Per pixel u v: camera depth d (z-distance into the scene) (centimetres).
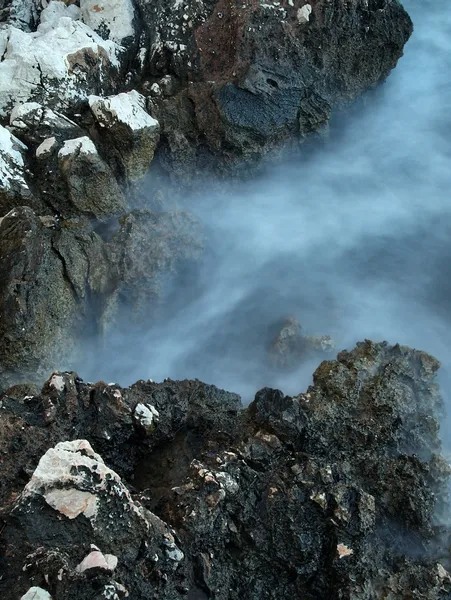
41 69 938
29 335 766
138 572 464
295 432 591
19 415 571
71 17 1085
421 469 596
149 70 1045
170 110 972
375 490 587
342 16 1039
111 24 1062
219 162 991
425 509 574
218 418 628
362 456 605
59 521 463
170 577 478
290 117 1001
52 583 427
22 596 420
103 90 997
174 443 616
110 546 464
